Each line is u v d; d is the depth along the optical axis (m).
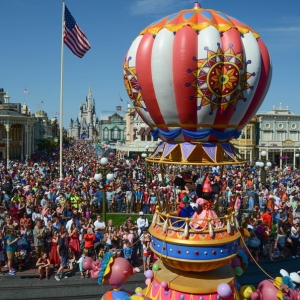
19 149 72.38
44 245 15.29
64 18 27.28
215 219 8.90
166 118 9.20
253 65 8.88
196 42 8.53
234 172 32.53
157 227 9.51
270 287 9.61
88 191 25.28
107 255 9.99
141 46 9.05
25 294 13.13
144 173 34.44
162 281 9.20
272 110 68.12
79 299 12.98
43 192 24.27
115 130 115.81
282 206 21.86
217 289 8.75
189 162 9.13
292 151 66.44
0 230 15.48
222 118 9.04
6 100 70.88
